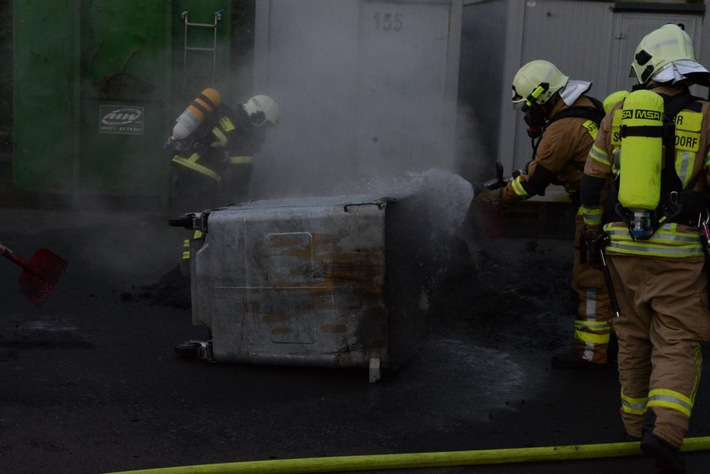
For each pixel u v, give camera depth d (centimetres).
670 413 327
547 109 481
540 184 470
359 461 353
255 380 455
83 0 831
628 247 347
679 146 340
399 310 454
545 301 636
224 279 459
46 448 364
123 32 838
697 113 344
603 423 414
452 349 521
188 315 580
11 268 672
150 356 490
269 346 458
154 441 377
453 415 419
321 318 446
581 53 911
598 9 904
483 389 455
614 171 356
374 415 415
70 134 850
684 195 341
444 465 360
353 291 439
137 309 588
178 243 776
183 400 425
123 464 353
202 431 389
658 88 357
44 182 856
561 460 368
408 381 462
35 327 537
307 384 452
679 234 338
